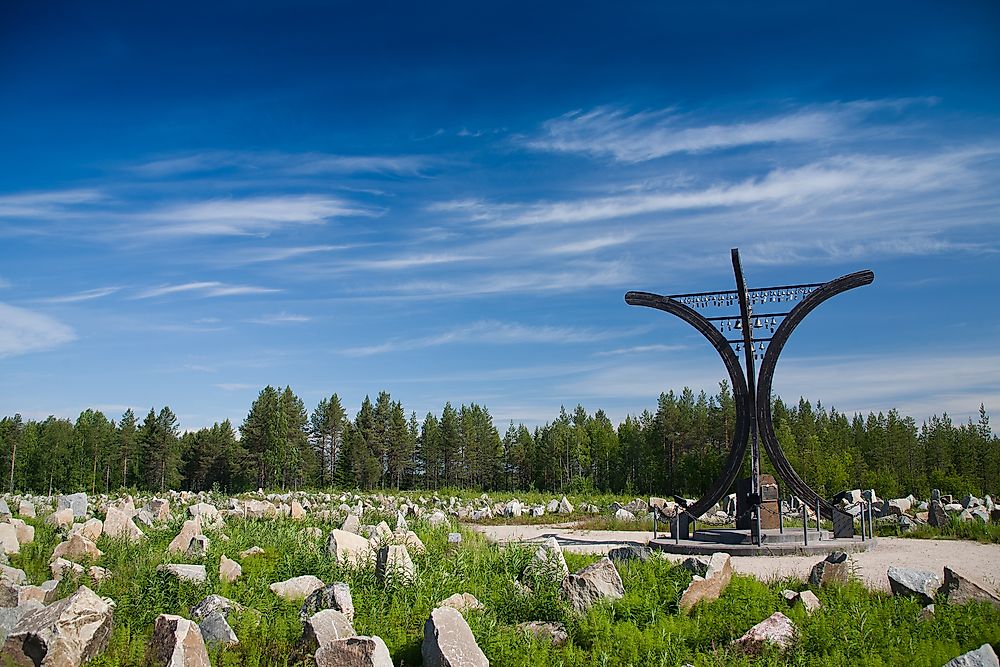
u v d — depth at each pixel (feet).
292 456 195.00
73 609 24.66
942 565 43.78
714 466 140.05
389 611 30.40
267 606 30.22
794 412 189.78
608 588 32.76
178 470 215.10
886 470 152.76
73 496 68.39
